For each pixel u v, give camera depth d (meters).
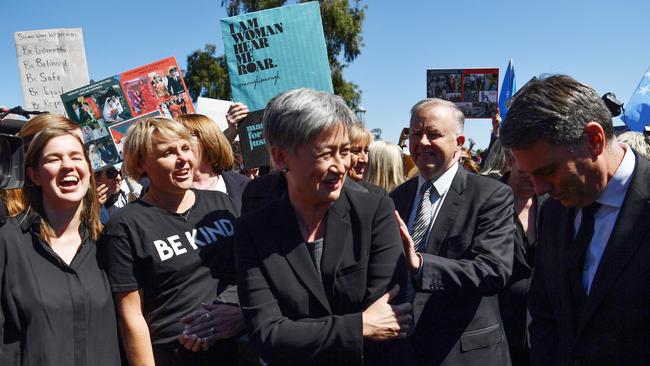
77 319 2.24
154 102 4.37
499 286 2.36
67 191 2.31
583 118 1.54
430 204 2.72
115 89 4.17
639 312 1.59
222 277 2.49
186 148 2.50
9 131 2.78
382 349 1.83
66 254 2.33
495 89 6.26
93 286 2.32
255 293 1.77
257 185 2.77
